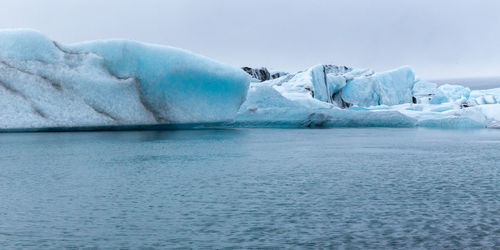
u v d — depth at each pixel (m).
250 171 12.92
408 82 56.62
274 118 32.12
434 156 16.30
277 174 12.39
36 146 19.48
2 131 24.80
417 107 44.56
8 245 6.56
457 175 12.17
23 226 7.45
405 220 7.69
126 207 8.70
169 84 26.48
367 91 52.66
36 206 8.80
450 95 56.78
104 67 25.81
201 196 9.64
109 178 11.91
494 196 9.52
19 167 13.86
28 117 24.16
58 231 7.18
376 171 12.87
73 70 25.14
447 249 6.27
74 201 9.23
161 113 26.62
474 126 32.19
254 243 6.61
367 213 8.17
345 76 54.59
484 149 18.58
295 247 6.43
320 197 9.49
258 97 34.22
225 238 6.84
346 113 33.03
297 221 7.70
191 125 28.19
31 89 24.36
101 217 8.00
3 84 24.14
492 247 6.32
